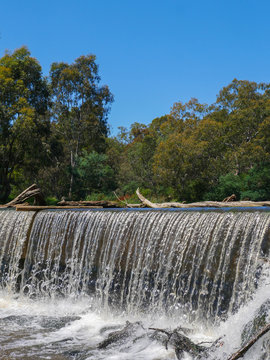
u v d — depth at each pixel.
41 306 10.17
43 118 41.66
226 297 7.62
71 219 10.95
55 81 45.50
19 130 34.84
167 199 37.34
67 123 45.66
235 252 7.66
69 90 44.88
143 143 42.66
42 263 11.30
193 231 8.48
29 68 39.03
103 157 44.12
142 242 9.36
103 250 10.10
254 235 7.41
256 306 6.47
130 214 9.80
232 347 6.10
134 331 7.36
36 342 7.14
